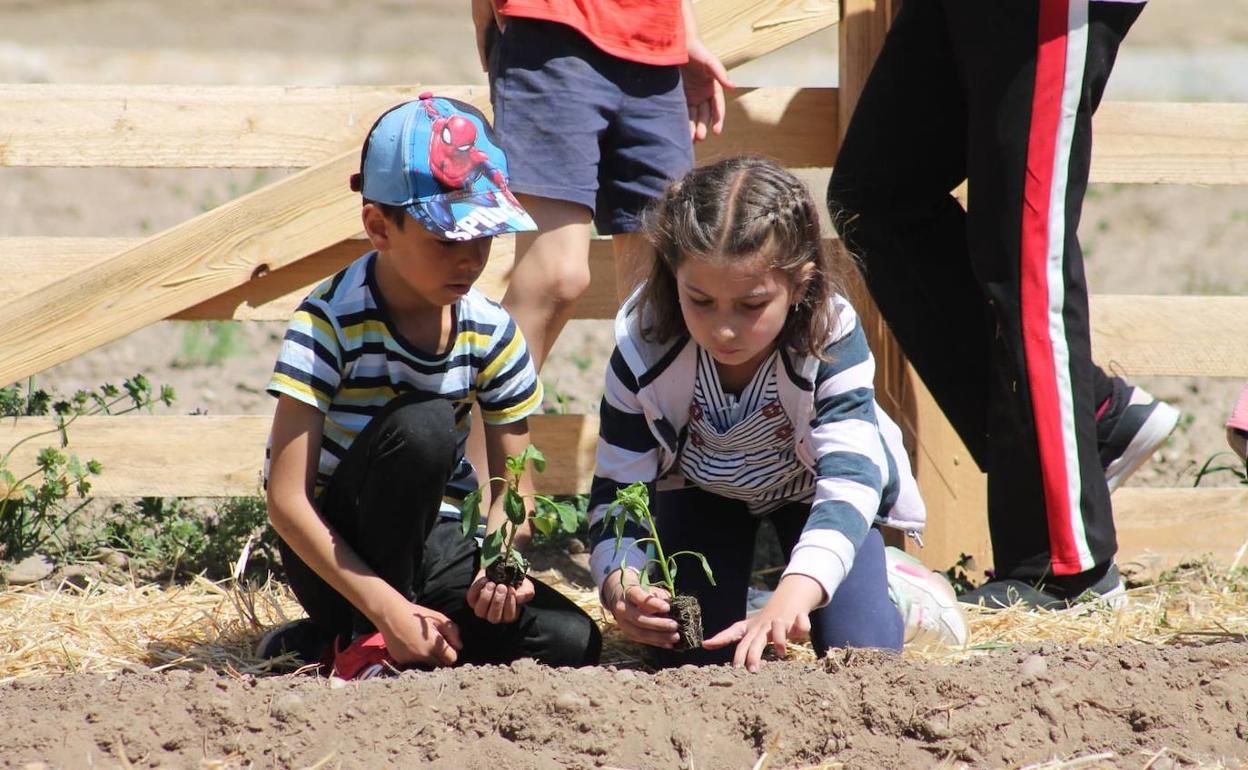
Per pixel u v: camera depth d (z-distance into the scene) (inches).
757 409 293.3
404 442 265.4
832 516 279.3
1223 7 1529.3
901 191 378.0
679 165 363.9
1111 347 414.0
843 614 295.3
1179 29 1469.0
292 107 402.0
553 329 357.1
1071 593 357.7
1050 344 345.7
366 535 276.2
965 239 382.9
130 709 232.5
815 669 252.1
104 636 323.0
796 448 299.7
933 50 363.9
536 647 287.4
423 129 265.7
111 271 383.6
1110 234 879.1
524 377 294.5
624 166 362.9
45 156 396.8
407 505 271.7
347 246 402.9
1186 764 232.2
